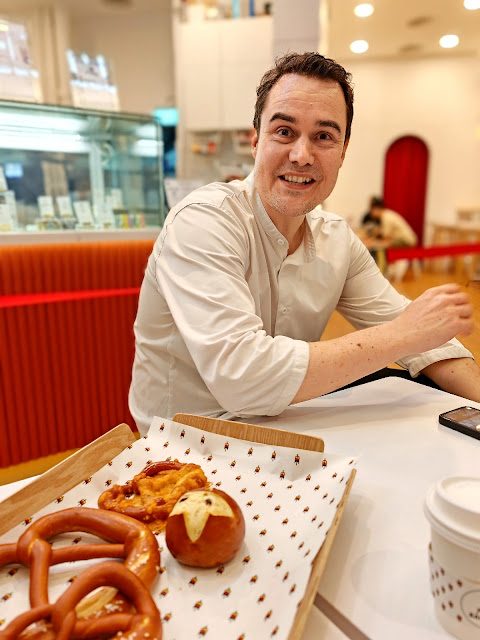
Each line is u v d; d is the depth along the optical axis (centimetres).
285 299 117
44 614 43
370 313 129
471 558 40
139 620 42
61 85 568
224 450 71
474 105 795
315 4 396
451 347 110
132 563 49
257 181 105
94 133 239
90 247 236
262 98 103
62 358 223
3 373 209
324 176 101
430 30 650
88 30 581
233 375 84
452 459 76
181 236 98
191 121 548
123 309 236
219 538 50
